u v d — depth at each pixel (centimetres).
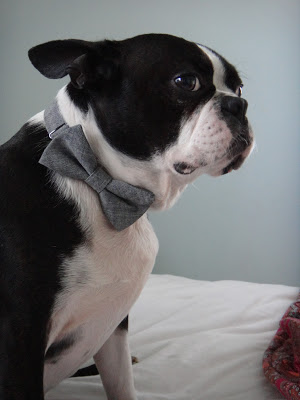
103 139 54
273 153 147
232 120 54
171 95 54
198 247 150
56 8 146
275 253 148
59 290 51
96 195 53
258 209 148
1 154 55
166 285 101
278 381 65
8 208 51
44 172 53
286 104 146
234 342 78
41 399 49
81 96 55
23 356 49
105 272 53
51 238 51
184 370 70
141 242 56
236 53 147
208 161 53
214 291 97
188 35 147
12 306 50
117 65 54
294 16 145
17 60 145
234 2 146
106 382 62
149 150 54
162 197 57
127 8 146
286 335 76
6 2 144
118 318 57
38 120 56
